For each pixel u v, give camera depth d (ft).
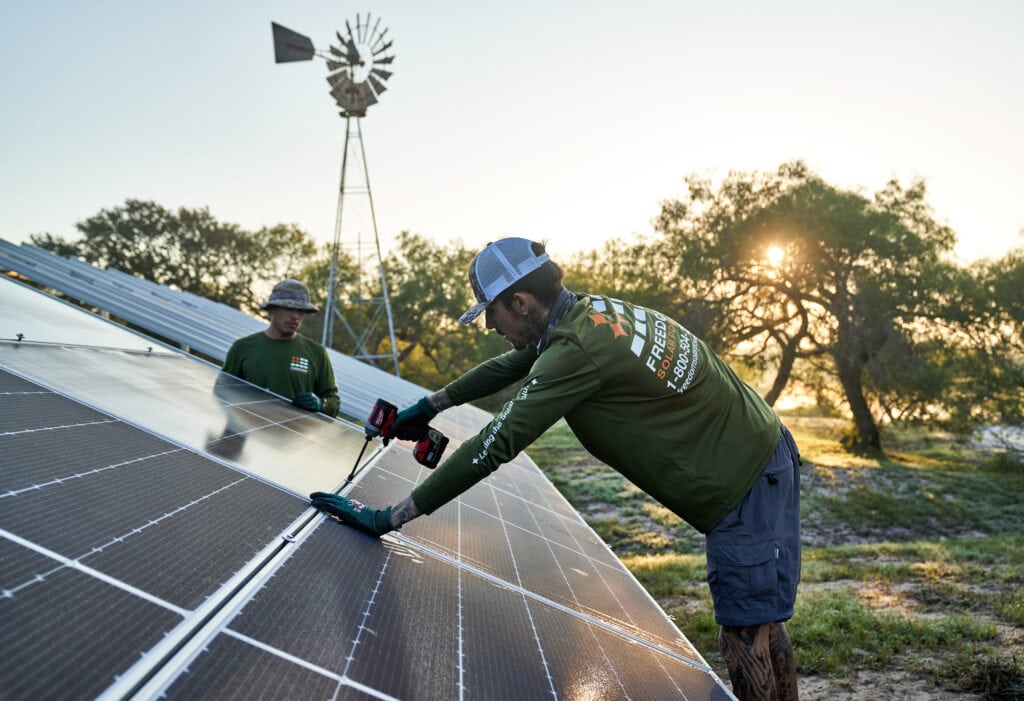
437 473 7.52
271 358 17.13
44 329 11.53
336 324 162.81
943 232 88.74
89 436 6.91
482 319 8.32
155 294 36.47
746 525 8.06
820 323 93.91
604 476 54.44
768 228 88.17
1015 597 19.62
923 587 21.77
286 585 5.54
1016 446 85.30
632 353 7.43
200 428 9.37
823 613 18.34
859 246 86.48
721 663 15.98
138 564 4.86
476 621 6.63
